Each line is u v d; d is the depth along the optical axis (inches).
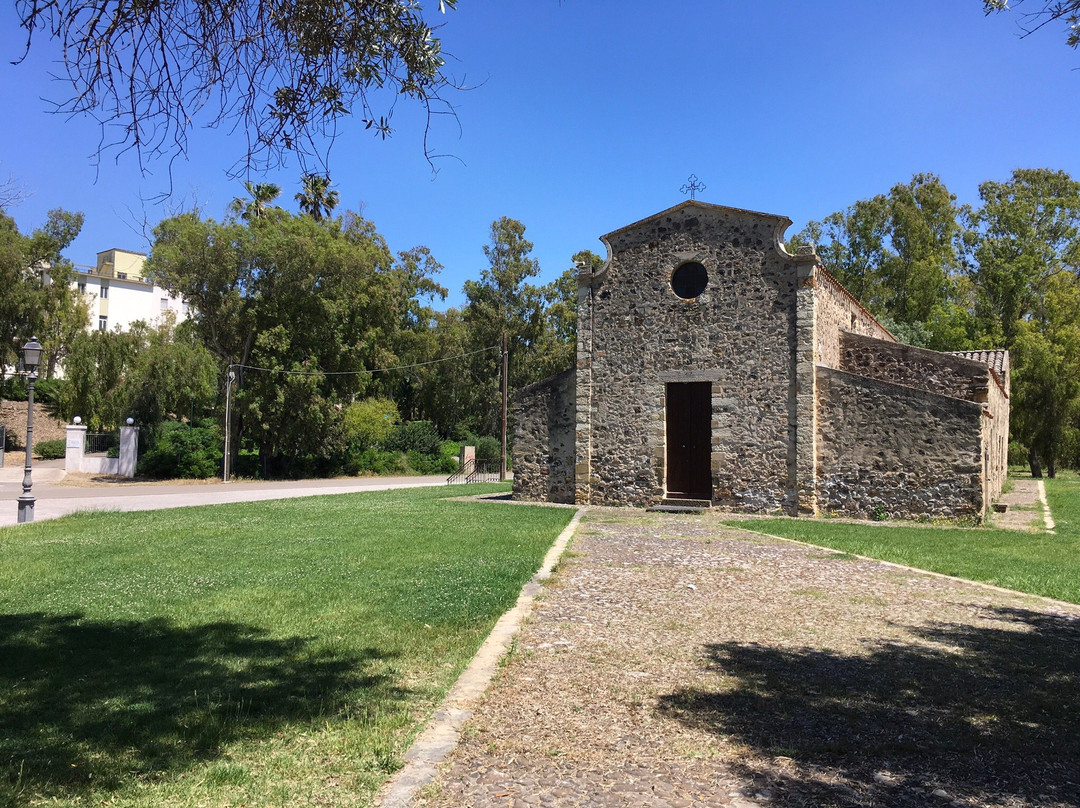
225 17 191.0
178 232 1453.0
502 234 2194.9
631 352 773.3
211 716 188.9
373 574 373.4
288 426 1470.2
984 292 1515.7
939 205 1683.1
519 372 2129.7
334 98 217.0
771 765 168.2
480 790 154.3
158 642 254.1
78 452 1430.9
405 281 2114.9
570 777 161.0
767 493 708.0
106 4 179.0
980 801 151.6
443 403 2191.2
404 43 213.8
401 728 185.6
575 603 323.0
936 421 651.5
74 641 254.5
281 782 155.2
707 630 282.5
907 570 405.7
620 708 202.4
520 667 235.9
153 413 1485.0
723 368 733.9
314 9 200.2
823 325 735.7
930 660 247.6
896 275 1651.1
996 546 496.7
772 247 721.0
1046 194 1646.2
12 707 193.2
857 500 676.7
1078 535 557.6
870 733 187.2
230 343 1517.0
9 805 139.6
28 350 637.3
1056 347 1290.6
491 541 489.7
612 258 786.8
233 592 330.3
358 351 1553.9
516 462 828.6
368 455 1723.7
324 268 1489.9
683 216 759.1
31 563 404.8
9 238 1598.2
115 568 389.1
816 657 250.4
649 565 413.4
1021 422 1316.4
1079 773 165.3
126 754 166.1
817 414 696.4
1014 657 251.8
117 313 2367.1
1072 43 221.3
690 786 157.5
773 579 377.7
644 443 762.8
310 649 248.5
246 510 721.0
